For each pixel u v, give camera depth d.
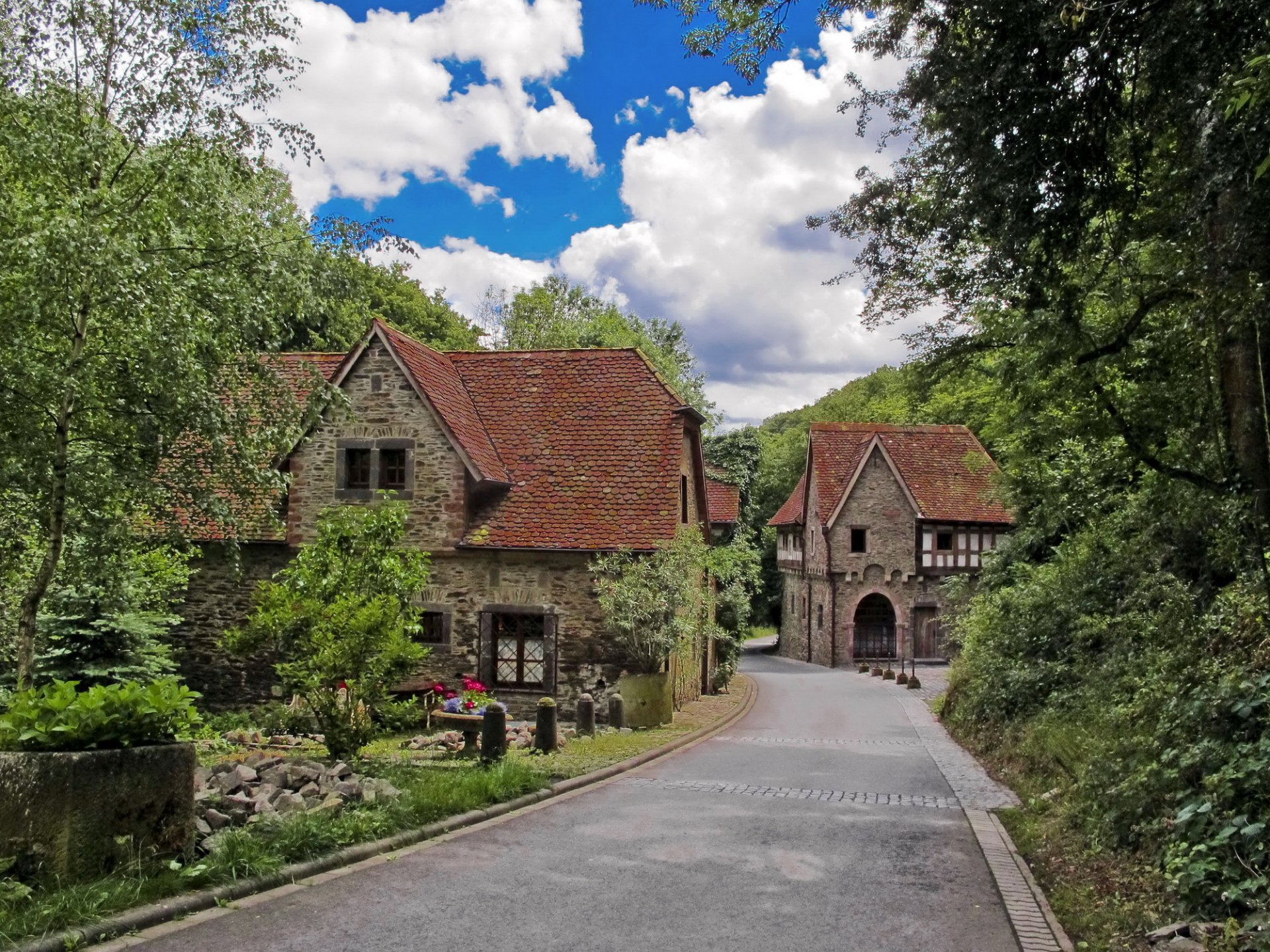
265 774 9.16
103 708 6.24
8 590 11.82
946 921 6.30
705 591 20.66
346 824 7.69
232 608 18.89
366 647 10.76
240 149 10.56
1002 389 12.15
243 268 10.40
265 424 10.97
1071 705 12.34
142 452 10.25
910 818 9.56
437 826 8.32
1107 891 6.73
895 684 30.81
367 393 18.67
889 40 8.38
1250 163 6.30
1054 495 14.27
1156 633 11.00
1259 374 8.81
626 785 11.09
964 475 41.41
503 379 21.59
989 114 7.57
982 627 18.53
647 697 17.17
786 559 50.28
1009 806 10.30
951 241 9.44
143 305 8.92
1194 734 7.61
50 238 8.44
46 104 9.23
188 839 6.56
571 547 17.77
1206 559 11.22
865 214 11.01
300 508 18.67
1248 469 8.78
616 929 5.96
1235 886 5.62
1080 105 7.41
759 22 8.35
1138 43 7.02
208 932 5.55
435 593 18.33
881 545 40.62
